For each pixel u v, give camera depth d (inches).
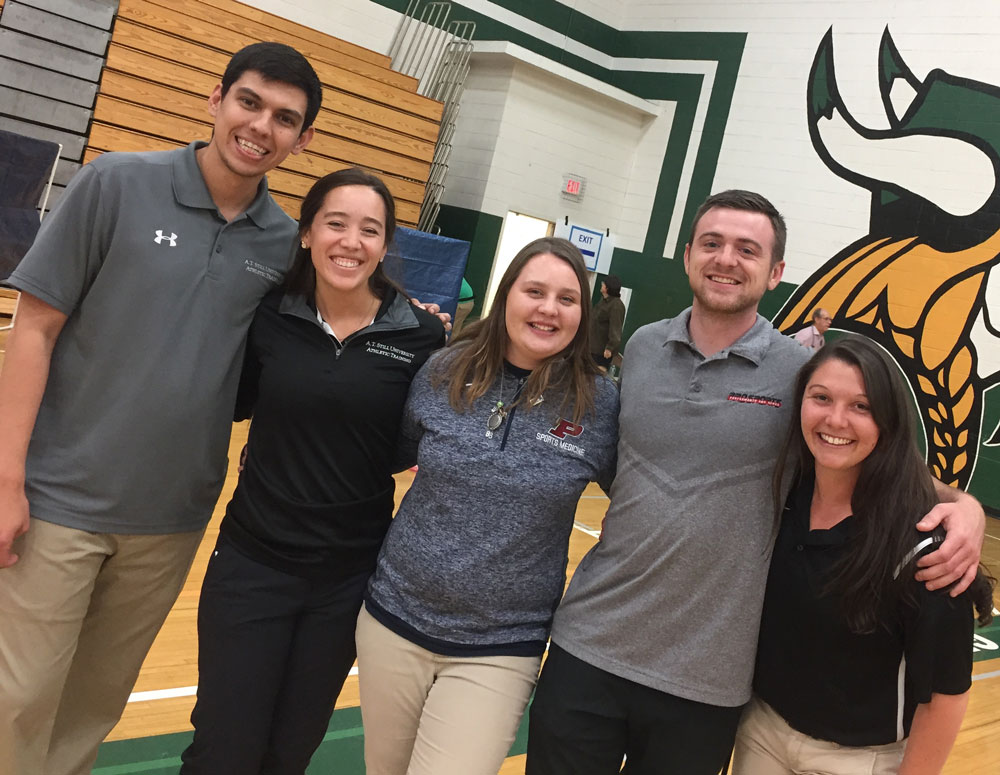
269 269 69.3
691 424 63.9
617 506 66.3
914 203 309.0
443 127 342.0
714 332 67.7
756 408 63.7
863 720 60.4
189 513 68.7
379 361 68.1
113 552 66.6
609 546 66.4
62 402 64.6
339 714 106.0
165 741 91.3
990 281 289.1
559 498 63.6
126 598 68.6
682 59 380.2
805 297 332.5
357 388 66.4
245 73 63.8
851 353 59.1
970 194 296.7
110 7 257.6
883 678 60.0
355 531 68.4
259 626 66.1
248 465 68.4
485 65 361.4
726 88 365.1
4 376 62.2
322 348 67.6
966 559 55.8
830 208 330.3
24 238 192.7
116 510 64.7
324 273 65.9
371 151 314.7
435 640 63.4
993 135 293.3
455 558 62.7
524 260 64.8
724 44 366.6
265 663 66.0
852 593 57.9
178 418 65.4
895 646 59.2
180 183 65.1
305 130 69.0
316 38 298.4
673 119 382.6
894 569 56.9
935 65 307.7
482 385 65.2
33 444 64.9
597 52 399.5
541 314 63.3
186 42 269.7
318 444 66.3
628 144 394.9
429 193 345.4
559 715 63.9
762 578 63.0
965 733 133.3
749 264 65.0
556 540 65.9
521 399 64.9
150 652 109.5
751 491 62.9
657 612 62.9
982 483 288.2
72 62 253.8
